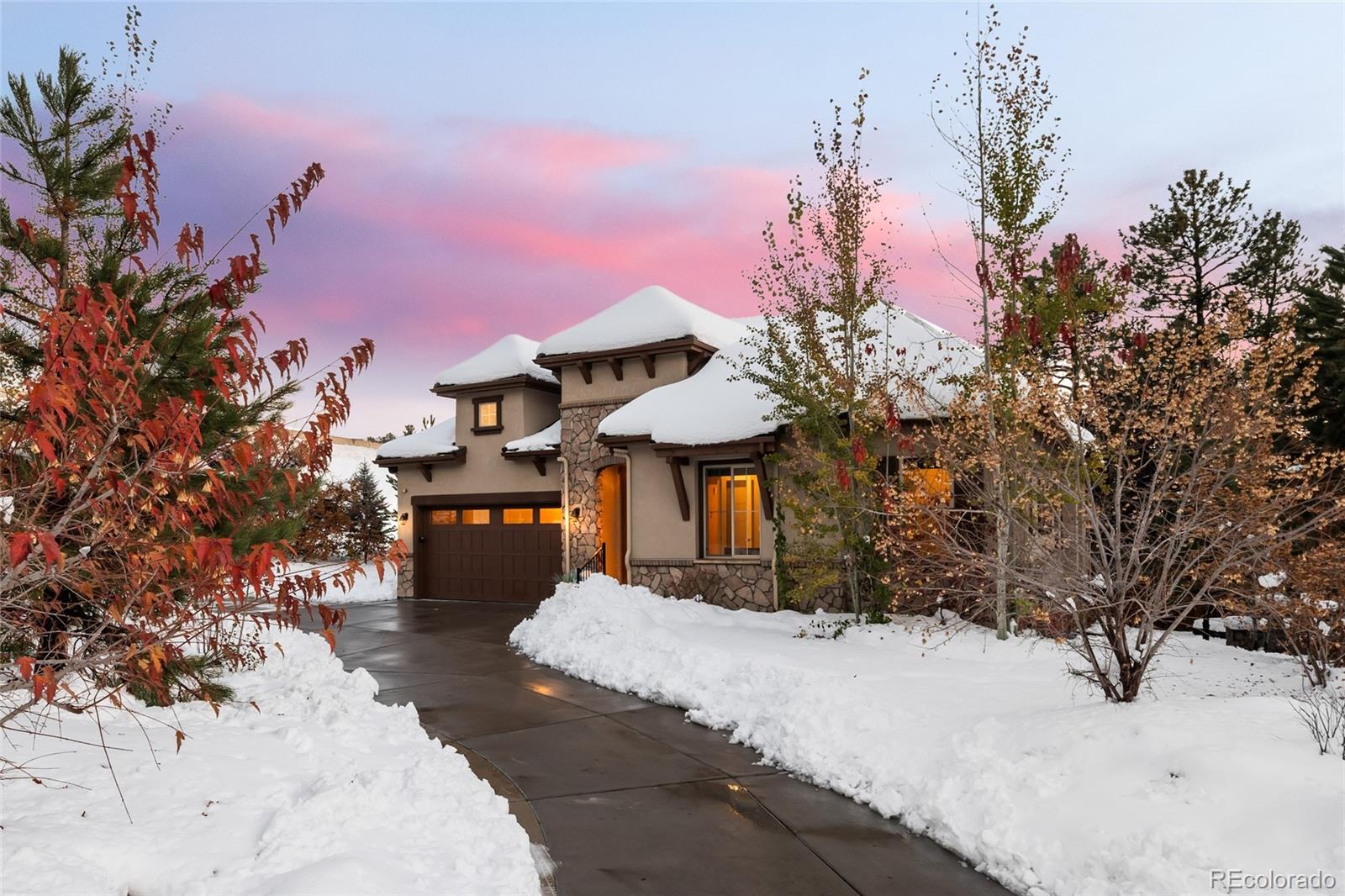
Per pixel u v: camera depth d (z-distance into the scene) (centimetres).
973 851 508
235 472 361
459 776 583
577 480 1939
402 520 2255
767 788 650
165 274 646
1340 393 1483
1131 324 2064
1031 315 1160
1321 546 821
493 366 2172
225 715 666
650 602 1392
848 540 1277
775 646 1120
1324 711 569
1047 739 586
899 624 1270
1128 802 489
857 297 1360
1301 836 420
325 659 1001
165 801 444
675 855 516
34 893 322
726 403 1609
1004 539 1012
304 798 470
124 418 348
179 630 364
